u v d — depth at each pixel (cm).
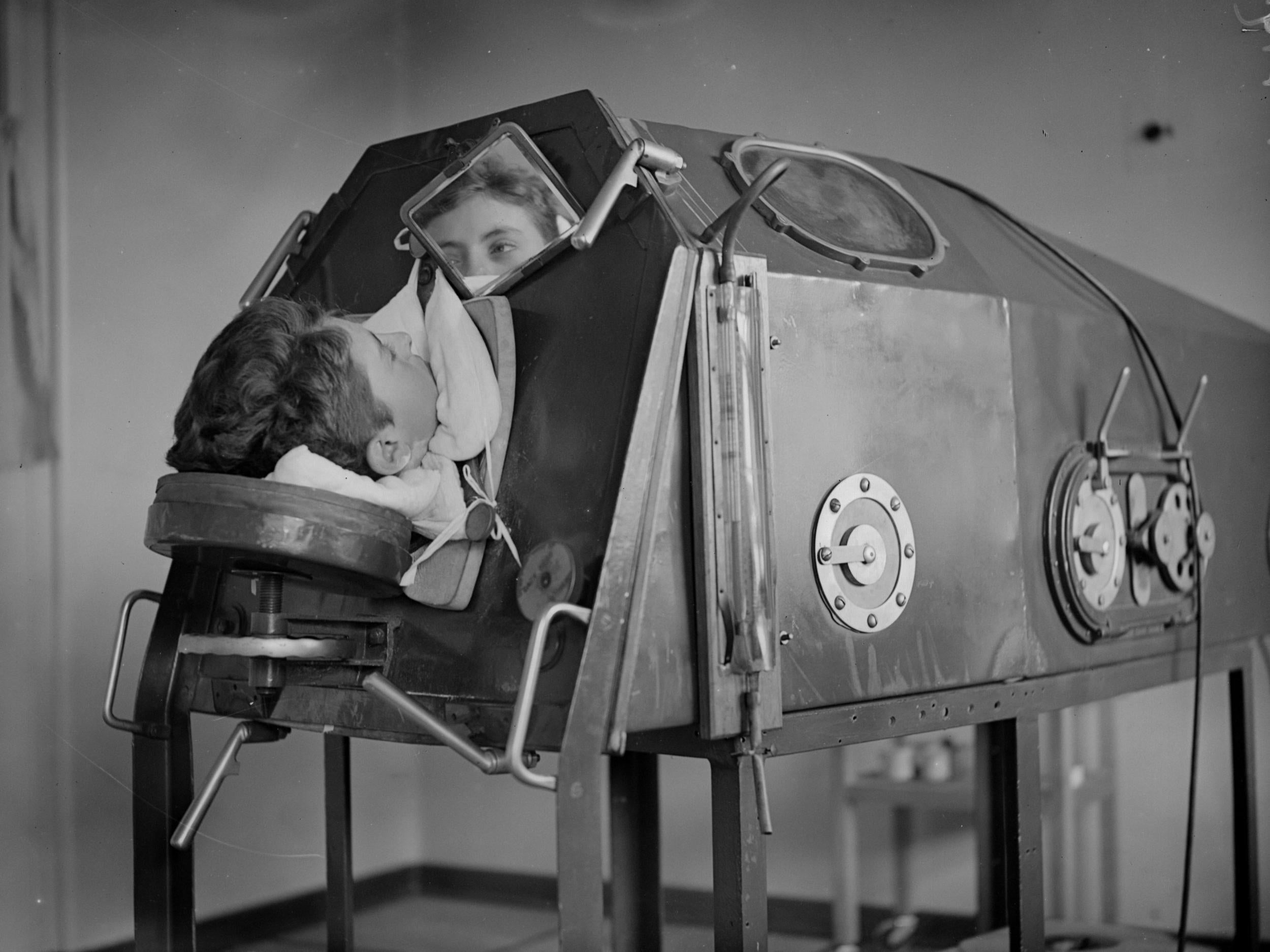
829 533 178
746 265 168
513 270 179
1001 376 209
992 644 203
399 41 375
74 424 281
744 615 163
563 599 160
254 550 161
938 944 321
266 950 310
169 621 207
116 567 286
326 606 187
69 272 281
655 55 354
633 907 300
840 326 183
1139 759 322
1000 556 206
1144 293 274
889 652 187
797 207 194
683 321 164
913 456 192
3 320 279
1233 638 279
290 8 335
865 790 320
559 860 148
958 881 335
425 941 327
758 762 165
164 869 204
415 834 393
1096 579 227
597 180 177
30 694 276
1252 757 288
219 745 318
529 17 368
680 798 359
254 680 181
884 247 199
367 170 206
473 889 384
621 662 155
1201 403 274
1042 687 217
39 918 273
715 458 164
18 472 279
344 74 353
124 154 291
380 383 172
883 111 335
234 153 314
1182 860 316
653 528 160
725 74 347
